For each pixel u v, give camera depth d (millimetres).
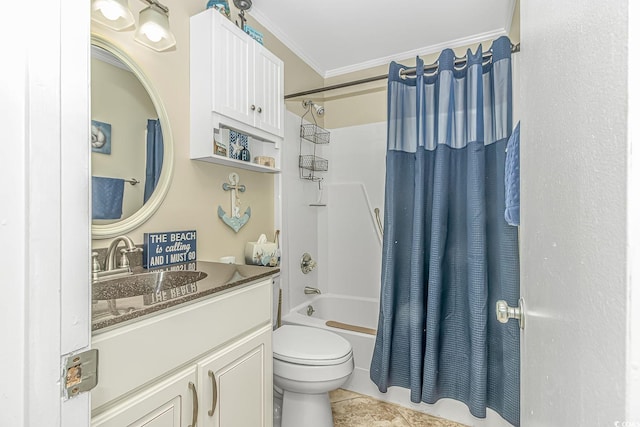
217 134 1477
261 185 1927
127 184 1177
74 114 455
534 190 619
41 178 412
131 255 1158
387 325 1743
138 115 1216
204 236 1499
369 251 2596
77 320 457
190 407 843
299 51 2371
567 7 422
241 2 1634
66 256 443
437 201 1667
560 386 435
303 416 1400
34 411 399
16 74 390
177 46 1360
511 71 1546
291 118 2275
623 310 271
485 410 1518
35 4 407
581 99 372
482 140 1588
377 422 1639
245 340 1067
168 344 786
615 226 286
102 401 638
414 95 1851
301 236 2379
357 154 2656
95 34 1076
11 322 382
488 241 1604
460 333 1669
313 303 2459
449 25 2074
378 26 2082
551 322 485
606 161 306
